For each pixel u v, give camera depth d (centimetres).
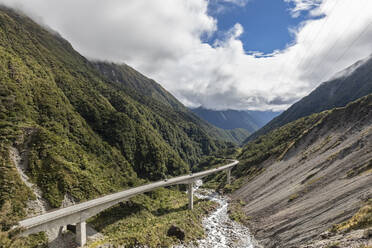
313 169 6619
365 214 2691
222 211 7281
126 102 16588
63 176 5541
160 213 7012
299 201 5259
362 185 4000
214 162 18350
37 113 7444
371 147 5422
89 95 12512
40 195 4866
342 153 6212
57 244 4206
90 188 5984
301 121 14050
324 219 3691
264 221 5409
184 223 5500
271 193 7000
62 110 8562
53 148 6119
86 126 9719
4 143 5184
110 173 8081
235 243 4728
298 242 3534
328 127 9056
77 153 7144
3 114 6022
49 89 8762
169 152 14825
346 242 2258
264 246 4309
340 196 4153
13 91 6950
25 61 9738
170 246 4559
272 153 11394
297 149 9562
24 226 3775
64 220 4347
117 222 5622
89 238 4766
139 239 4600
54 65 12738
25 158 5359
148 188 6888
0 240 3462
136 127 12562
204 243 4791
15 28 12825
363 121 7400
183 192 10712
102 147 9169
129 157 10550
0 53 8069
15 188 4553
